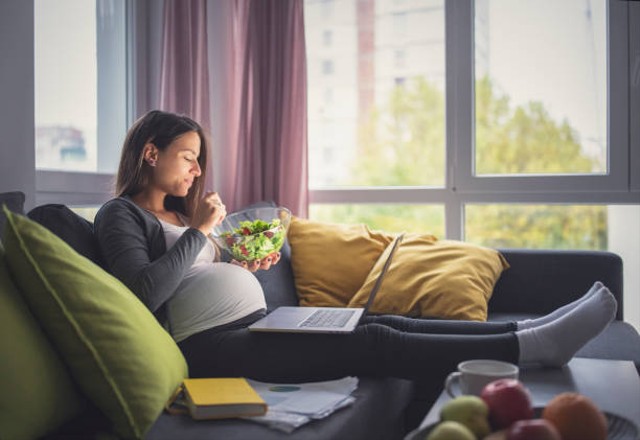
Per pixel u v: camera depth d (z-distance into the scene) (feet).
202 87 8.72
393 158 10.09
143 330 4.12
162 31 8.45
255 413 3.99
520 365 4.83
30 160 6.07
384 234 8.36
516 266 8.29
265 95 9.54
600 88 9.18
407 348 4.82
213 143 9.27
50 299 3.76
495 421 3.11
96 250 5.37
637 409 3.74
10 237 3.81
